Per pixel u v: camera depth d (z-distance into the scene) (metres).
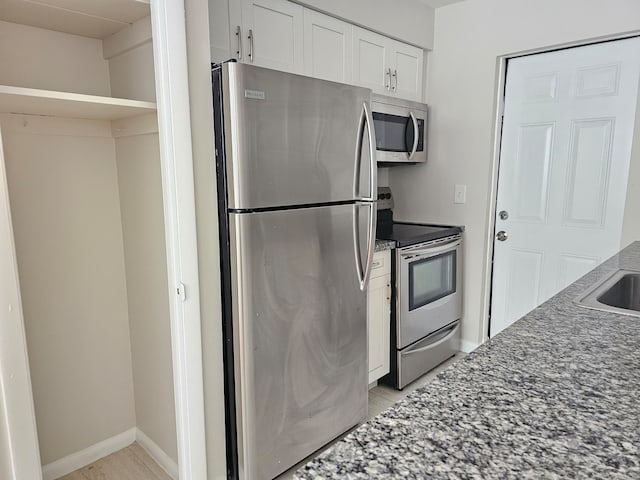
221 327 1.69
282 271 1.73
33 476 1.36
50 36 1.66
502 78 2.79
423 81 3.04
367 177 2.06
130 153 1.80
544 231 2.75
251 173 1.58
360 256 2.05
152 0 1.37
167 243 1.50
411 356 2.62
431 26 2.95
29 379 1.33
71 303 1.83
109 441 2.01
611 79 2.42
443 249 2.74
